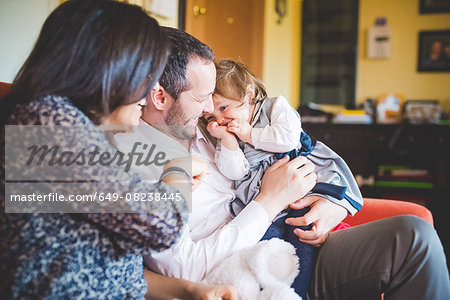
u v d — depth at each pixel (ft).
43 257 2.38
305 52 14.15
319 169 4.31
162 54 2.75
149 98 3.70
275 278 3.15
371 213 5.16
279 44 12.60
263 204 3.61
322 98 14.05
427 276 3.17
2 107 2.49
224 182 4.15
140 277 2.84
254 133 4.07
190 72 3.64
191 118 3.85
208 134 4.36
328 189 3.96
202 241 3.37
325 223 3.79
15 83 2.55
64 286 2.41
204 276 3.27
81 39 2.49
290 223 3.80
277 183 3.72
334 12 13.69
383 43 13.15
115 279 2.63
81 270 2.47
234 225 3.42
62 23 2.53
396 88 13.26
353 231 3.67
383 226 3.44
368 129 11.84
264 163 4.17
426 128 11.43
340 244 3.65
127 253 2.60
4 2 4.50
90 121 2.54
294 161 3.92
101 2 2.66
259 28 11.14
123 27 2.59
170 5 6.95
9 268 2.35
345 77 13.70
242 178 4.11
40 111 2.37
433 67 12.82
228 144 3.95
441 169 11.39
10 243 2.36
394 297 3.30
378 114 12.98
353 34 13.50
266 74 11.53
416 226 3.28
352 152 12.03
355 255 3.48
